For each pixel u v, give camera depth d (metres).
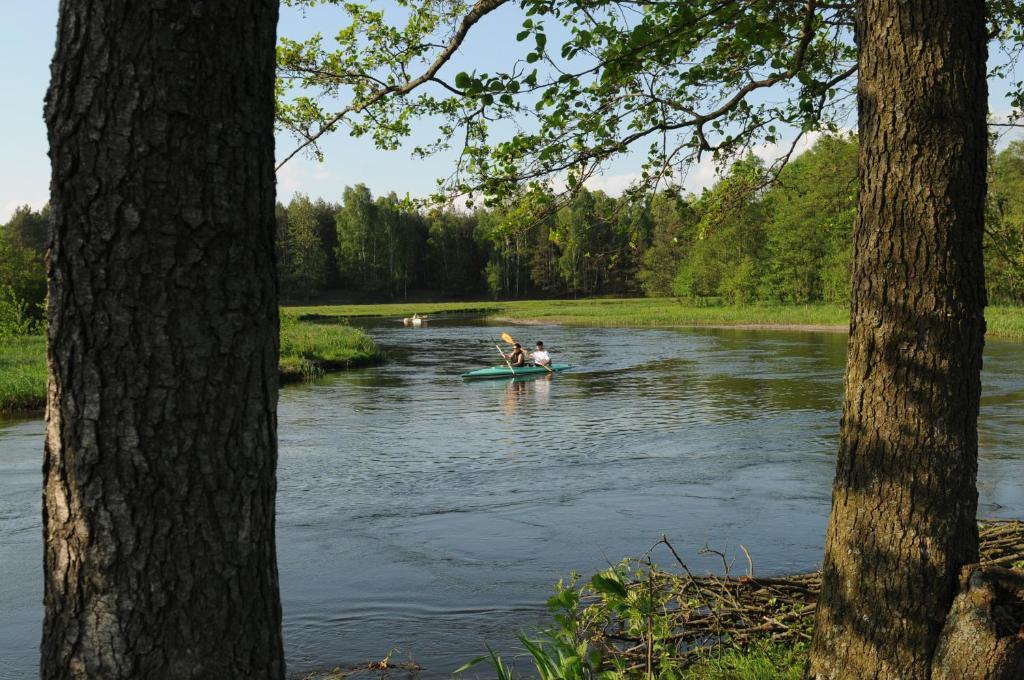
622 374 23.25
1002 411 14.81
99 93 1.84
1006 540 5.66
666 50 4.02
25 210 86.88
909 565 2.91
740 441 12.93
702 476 10.60
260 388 2.02
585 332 44.38
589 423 14.96
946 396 2.91
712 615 4.66
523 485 10.30
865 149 3.06
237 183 1.95
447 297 103.56
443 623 6.04
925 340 2.91
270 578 2.09
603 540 7.98
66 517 1.92
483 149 4.43
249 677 2.02
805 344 33.38
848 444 3.10
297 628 6.01
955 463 2.91
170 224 1.88
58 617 1.95
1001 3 4.80
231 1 1.92
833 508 3.17
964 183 2.90
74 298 1.88
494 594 6.60
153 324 1.88
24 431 13.95
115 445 1.88
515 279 107.69
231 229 1.94
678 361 26.83
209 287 1.92
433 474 10.97
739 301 59.88
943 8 2.87
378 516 8.97
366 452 12.48
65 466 1.91
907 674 2.89
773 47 4.74
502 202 4.56
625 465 11.36
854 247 3.13
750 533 8.08
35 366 20.41
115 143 1.85
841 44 4.93
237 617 1.99
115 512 1.89
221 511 1.95
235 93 1.94
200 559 1.93
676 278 67.62
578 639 4.66
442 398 18.64
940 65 2.88
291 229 97.38
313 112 4.44
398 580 6.97
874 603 2.97
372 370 25.23
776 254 56.38
